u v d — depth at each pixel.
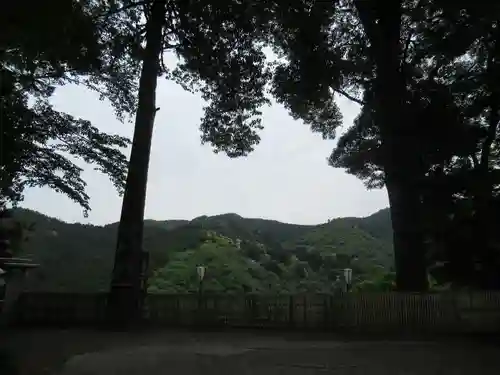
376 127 20.97
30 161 20.33
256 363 10.66
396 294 17.22
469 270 18.70
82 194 21.52
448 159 18.27
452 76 19.59
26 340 14.20
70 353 11.82
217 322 18.28
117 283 18.83
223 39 21.27
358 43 22.78
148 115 20.22
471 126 17.88
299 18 18.89
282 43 21.41
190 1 20.06
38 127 20.16
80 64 17.91
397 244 18.83
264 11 19.20
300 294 18.03
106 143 21.31
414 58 19.92
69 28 14.65
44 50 15.02
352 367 10.25
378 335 16.02
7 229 20.41
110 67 21.61
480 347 13.30
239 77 22.48
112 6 20.44
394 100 18.88
